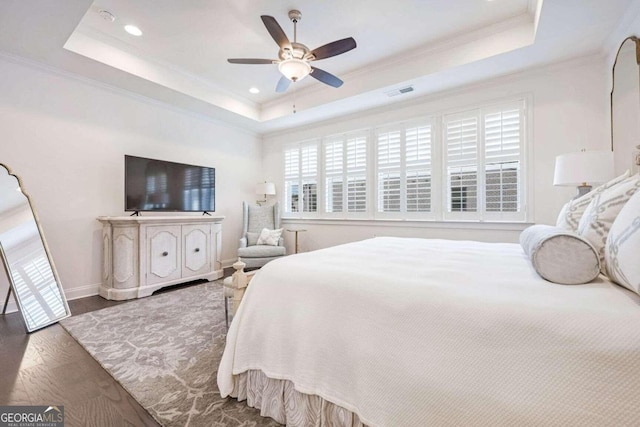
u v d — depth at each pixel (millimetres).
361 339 1099
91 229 3469
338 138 4809
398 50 3301
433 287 1081
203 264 4168
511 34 2828
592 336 758
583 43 2709
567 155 2334
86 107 3439
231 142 5207
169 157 4266
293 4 2547
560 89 3078
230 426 1324
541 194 3186
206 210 4594
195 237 4062
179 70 3744
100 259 3533
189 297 3361
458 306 960
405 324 1021
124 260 3316
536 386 782
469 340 897
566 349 772
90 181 3471
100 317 2709
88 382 1673
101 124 3564
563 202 3086
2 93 2871
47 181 3150
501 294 986
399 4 2564
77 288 3348
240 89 4344
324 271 1378
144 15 2688
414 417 938
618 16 2316
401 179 4137
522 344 825
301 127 5238
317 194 5043
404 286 1121
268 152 5734
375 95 3871
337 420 1148
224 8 2596
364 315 1119
